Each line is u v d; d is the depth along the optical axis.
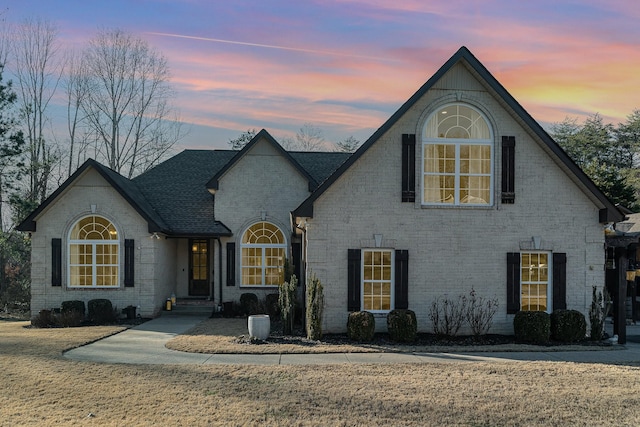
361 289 16.09
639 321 21.14
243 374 10.84
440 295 16.09
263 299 22.34
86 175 20.56
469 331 16.02
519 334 15.18
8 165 31.81
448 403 8.91
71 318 18.83
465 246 16.20
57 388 9.74
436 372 11.12
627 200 35.03
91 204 20.45
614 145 52.94
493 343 14.90
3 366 11.57
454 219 16.23
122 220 20.50
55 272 20.27
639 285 23.75
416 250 16.12
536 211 16.38
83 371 11.09
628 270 17.31
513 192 16.33
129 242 20.44
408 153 16.22
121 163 45.22
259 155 22.88
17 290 35.53
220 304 22.20
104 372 10.99
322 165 26.23
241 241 22.59
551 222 16.39
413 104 15.85
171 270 23.69
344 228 16.03
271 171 22.86
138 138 45.75
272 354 13.18
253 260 22.66
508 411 8.55
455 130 16.56
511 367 11.64
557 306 16.22
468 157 16.55
